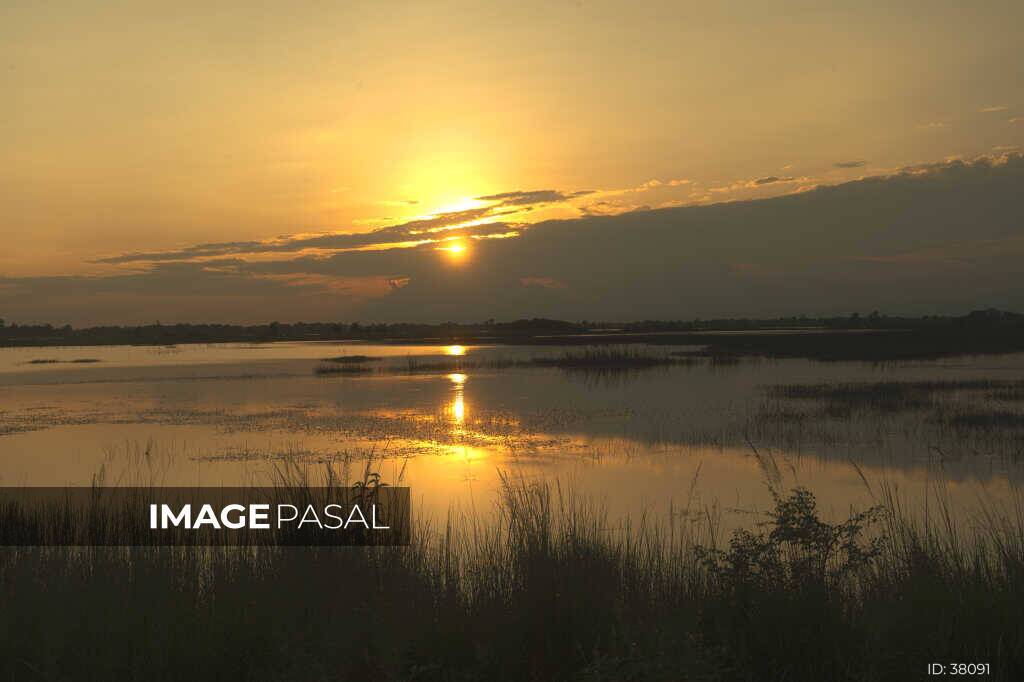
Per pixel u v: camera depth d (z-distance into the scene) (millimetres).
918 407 27469
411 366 57188
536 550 8047
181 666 5973
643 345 92188
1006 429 22453
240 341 175625
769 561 6930
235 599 7090
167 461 19641
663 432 23406
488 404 31922
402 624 6758
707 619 6379
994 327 106750
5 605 7039
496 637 6410
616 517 13047
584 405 30906
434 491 15594
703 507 14039
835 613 6191
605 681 5410
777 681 5684
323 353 93062
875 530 11477
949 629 5922
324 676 5781
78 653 6203
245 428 25594
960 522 12422
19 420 28109
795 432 22750
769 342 92125
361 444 22172
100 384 45094
